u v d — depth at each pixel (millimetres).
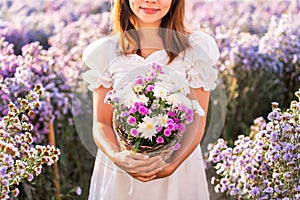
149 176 2309
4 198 2324
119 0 2604
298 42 4484
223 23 5645
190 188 2543
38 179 3596
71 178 3932
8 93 3439
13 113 2502
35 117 3670
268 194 2793
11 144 2293
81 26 5004
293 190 2666
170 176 2494
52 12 6879
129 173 2301
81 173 3908
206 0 6535
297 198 2613
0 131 2404
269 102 4469
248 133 4297
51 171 3656
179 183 2533
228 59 4520
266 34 4516
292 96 4465
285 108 4352
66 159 3881
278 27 4441
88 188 3889
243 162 2896
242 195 3158
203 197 2598
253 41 4605
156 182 2514
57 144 3926
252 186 2820
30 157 2459
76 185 3887
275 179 2775
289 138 2734
